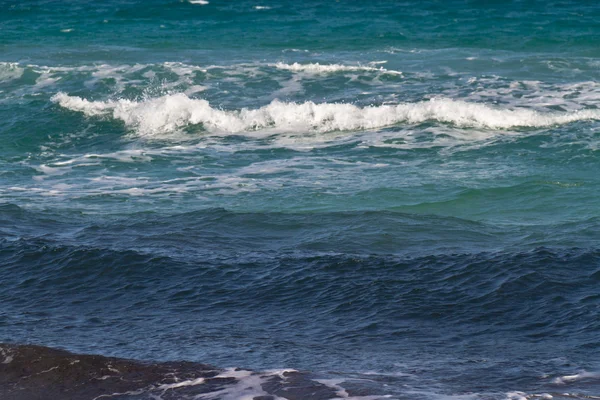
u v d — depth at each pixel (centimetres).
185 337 1026
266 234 1653
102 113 3294
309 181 2295
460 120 2955
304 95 3562
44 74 4034
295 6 6638
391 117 3030
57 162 2659
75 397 809
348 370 871
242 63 4275
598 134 2725
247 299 1206
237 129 3061
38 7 6675
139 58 4500
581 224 1761
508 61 4228
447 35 5144
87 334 1043
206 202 2094
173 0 6750
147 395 805
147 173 2464
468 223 1748
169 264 1367
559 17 5806
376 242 1579
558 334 1016
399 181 2264
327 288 1237
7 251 1460
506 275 1241
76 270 1352
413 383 820
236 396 791
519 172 2328
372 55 4497
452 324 1071
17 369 873
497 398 770
